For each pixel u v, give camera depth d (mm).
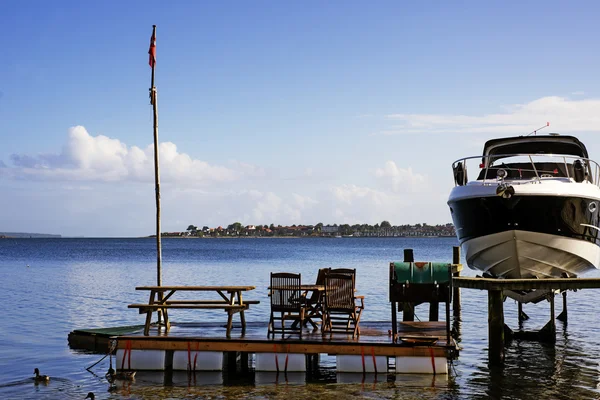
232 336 14398
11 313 24297
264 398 12148
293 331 15156
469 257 18375
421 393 12562
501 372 14570
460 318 23375
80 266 59312
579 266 17812
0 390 12953
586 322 22578
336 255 90688
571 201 16188
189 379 13484
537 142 18922
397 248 136375
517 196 15969
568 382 13766
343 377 13516
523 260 16906
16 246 156625
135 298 29500
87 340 17016
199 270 52406
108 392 12664
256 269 53875
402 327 15758
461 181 18609
